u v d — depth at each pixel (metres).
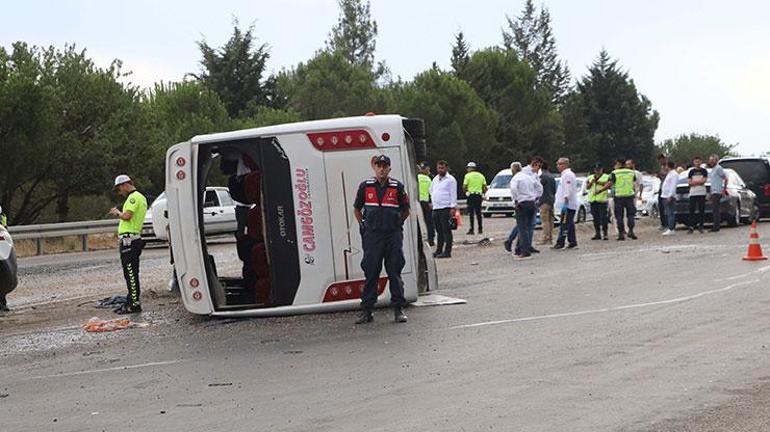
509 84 76.00
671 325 11.33
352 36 89.69
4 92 35.34
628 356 9.59
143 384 9.44
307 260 13.27
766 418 7.18
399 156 13.39
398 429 7.18
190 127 48.28
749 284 14.70
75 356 11.36
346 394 8.46
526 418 7.34
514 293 14.95
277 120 56.16
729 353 9.56
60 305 16.58
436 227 21.86
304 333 12.09
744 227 28.39
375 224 12.49
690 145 107.31
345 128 13.31
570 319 12.09
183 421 7.77
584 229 30.77
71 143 38.44
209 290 13.38
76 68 40.06
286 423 7.52
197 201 13.34
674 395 7.93
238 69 67.69
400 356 10.17
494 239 27.19
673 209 26.20
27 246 32.66
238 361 10.42
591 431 6.93
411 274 13.62
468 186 29.33
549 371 9.02
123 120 40.62
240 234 14.92
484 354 10.04
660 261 18.86
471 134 64.94
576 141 87.94
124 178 14.83
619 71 95.69
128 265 14.78
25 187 41.56
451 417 7.46
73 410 8.41
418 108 63.03
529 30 107.88
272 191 13.24
